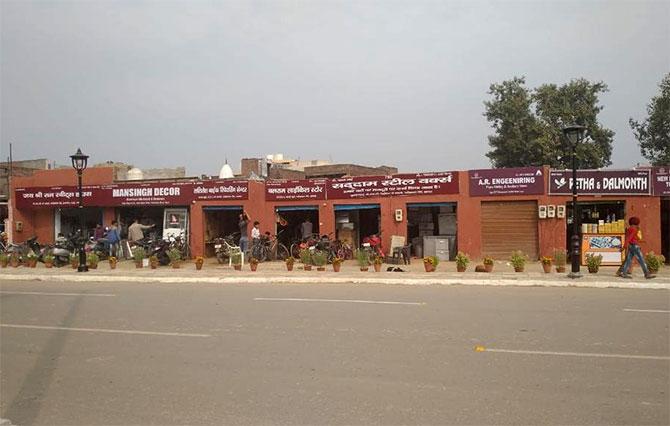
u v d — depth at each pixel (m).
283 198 25.02
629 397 5.62
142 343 8.52
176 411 5.53
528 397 5.64
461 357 7.22
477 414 5.20
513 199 21.80
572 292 13.79
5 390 6.42
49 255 23.17
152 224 27.14
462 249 22.36
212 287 16.06
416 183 23.00
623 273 15.98
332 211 24.38
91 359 7.66
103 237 26.42
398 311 10.87
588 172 20.94
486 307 11.24
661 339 8.16
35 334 9.42
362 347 7.88
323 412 5.36
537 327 9.08
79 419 5.43
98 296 14.21
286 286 16.05
